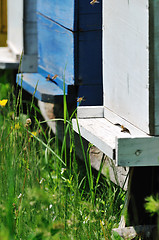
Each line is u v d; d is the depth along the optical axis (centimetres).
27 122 356
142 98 310
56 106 543
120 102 349
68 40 462
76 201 322
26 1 643
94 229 320
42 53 564
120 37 338
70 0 450
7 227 291
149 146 302
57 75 504
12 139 372
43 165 448
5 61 664
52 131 553
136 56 314
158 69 298
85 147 454
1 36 994
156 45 296
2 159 342
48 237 250
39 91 474
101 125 365
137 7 307
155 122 302
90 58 452
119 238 320
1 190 322
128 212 345
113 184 394
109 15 356
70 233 300
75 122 381
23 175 349
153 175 347
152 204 228
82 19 445
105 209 355
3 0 980
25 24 648
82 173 448
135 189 345
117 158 298
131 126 330
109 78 368
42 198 236
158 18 293
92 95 456
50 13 518
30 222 307
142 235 330
